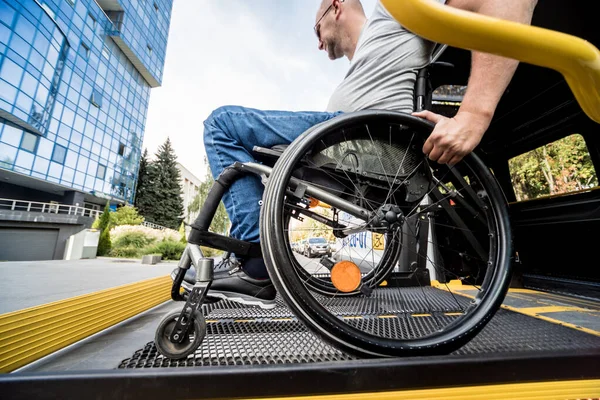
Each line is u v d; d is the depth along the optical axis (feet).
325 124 2.82
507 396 2.35
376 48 3.62
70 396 2.02
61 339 3.66
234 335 3.49
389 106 3.42
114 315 5.07
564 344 3.11
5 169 56.24
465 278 7.66
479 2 2.51
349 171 3.19
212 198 3.17
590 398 2.42
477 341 3.22
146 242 43.19
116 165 90.63
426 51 3.67
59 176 68.44
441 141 2.67
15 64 54.60
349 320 4.17
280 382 2.17
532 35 1.63
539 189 8.39
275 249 2.47
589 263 7.04
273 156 3.25
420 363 2.33
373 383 2.24
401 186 3.41
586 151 7.44
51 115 64.80
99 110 81.51
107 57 85.46
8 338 2.90
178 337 2.60
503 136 9.30
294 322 4.11
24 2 55.11
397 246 5.45
